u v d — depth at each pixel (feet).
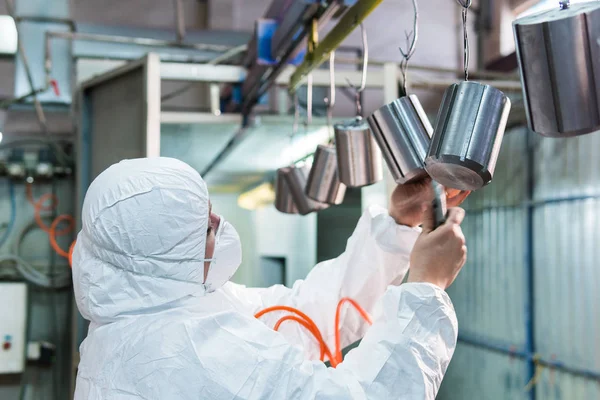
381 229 3.93
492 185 14.20
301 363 2.99
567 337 11.64
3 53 10.50
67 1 11.02
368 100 12.75
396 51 13.14
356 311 4.33
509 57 12.65
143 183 3.12
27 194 10.95
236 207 7.75
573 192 11.61
